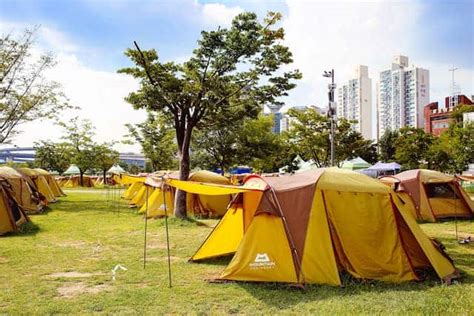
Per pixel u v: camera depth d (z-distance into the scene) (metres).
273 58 16.72
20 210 16.12
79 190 43.25
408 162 48.53
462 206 17.34
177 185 8.49
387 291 7.58
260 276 8.11
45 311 6.71
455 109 63.53
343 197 8.66
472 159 38.91
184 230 15.11
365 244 8.55
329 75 27.86
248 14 16.30
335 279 7.98
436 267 8.34
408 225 8.61
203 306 6.89
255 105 17.69
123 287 8.03
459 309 6.55
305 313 6.50
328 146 35.81
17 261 10.24
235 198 10.20
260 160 31.98
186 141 17.20
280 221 8.34
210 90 16.16
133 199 26.48
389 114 92.75
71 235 14.25
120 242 12.81
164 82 16.33
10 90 24.56
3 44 24.03
